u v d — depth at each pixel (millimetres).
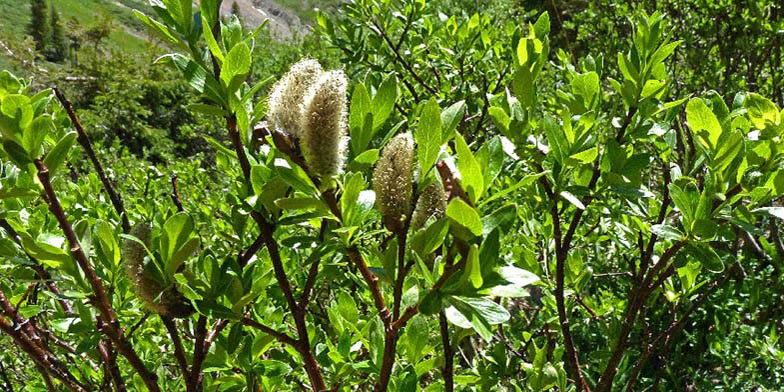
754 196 386
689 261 523
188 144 4133
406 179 275
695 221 381
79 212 566
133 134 5273
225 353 410
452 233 270
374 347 381
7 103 303
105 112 5195
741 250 1091
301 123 280
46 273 436
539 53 424
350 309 434
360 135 295
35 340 446
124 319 494
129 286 398
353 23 1067
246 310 448
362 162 286
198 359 357
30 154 314
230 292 339
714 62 1414
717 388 965
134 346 608
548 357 590
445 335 342
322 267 417
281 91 299
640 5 1473
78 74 6125
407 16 1012
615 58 1571
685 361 1030
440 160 297
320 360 413
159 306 337
